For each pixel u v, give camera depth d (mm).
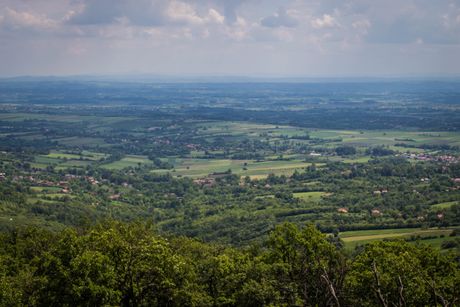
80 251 70562
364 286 63469
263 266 74125
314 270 62844
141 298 70812
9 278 81375
